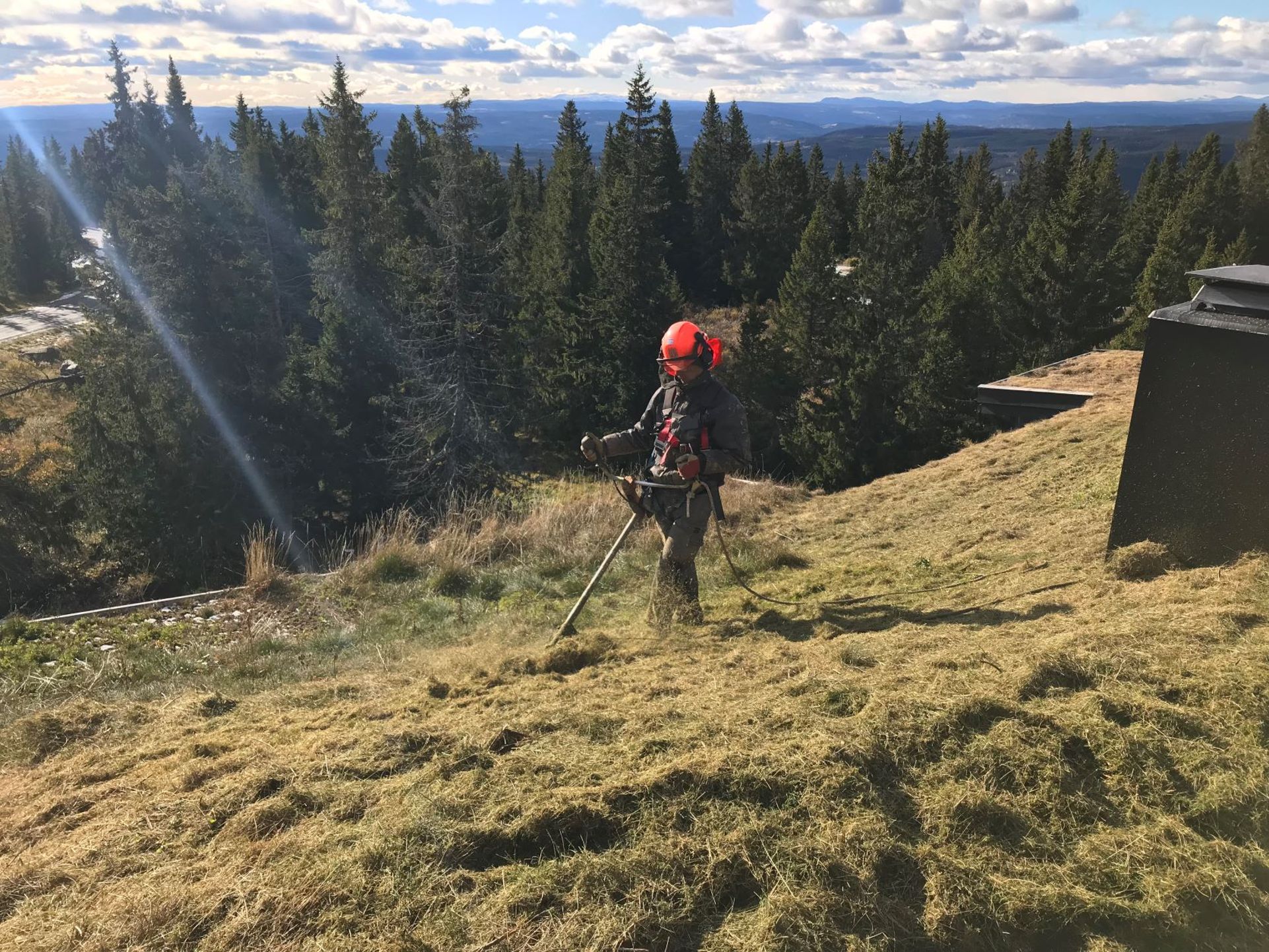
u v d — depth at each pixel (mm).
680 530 4699
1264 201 53719
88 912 2002
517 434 32812
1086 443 8258
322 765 2615
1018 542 5516
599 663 3932
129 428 22219
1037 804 2123
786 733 2475
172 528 21562
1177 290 31625
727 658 3656
